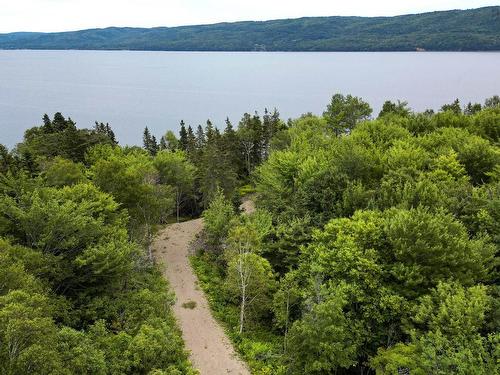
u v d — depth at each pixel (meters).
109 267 30.59
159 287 36.62
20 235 31.45
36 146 62.22
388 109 88.75
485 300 23.34
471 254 28.08
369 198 38.62
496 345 20.91
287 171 48.62
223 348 30.44
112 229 34.19
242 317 32.78
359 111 83.94
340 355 24.95
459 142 52.03
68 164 44.25
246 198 69.88
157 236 51.91
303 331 24.92
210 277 40.94
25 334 16.88
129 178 41.53
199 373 27.59
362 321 26.78
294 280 31.81
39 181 37.81
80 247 31.91
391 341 26.95
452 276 26.36
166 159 61.56
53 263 28.31
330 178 42.53
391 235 29.34
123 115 196.75
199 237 50.47
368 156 46.34
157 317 28.31
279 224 39.97
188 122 178.25
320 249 31.00
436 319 22.84
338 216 38.72
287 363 27.86
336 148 50.88
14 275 21.69
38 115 193.75
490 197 36.06
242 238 34.62
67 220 30.12
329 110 85.75
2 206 30.58
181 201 67.50
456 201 36.09
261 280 32.78
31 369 16.75
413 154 46.78
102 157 56.81
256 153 84.38
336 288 27.03
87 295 31.08
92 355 21.03
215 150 64.88
